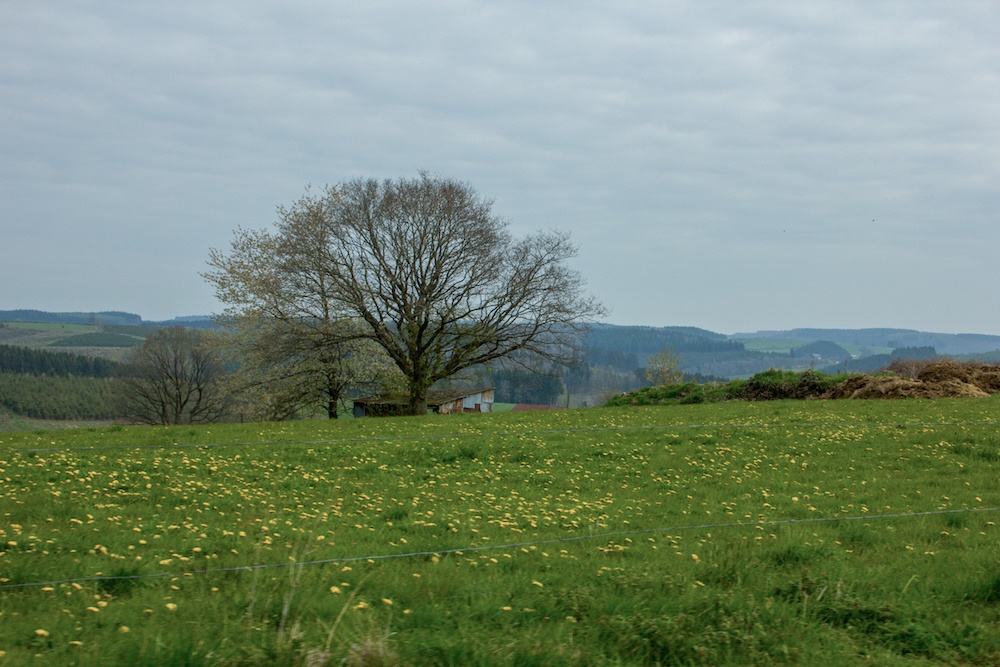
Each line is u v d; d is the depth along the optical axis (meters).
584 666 5.79
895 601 7.28
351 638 5.94
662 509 13.55
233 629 6.15
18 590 7.47
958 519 11.81
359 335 46.09
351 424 30.56
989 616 7.10
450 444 21.30
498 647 5.89
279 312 46.53
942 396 33.69
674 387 43.94
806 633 6.55
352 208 45.12
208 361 67.06
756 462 18.66
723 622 6.57
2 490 14.02
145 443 22.72
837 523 11.78
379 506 13.41
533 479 16.98
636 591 7.54
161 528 11.03
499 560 9.20
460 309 45.94
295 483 15.81
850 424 24.45
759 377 41.03
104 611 6.77
